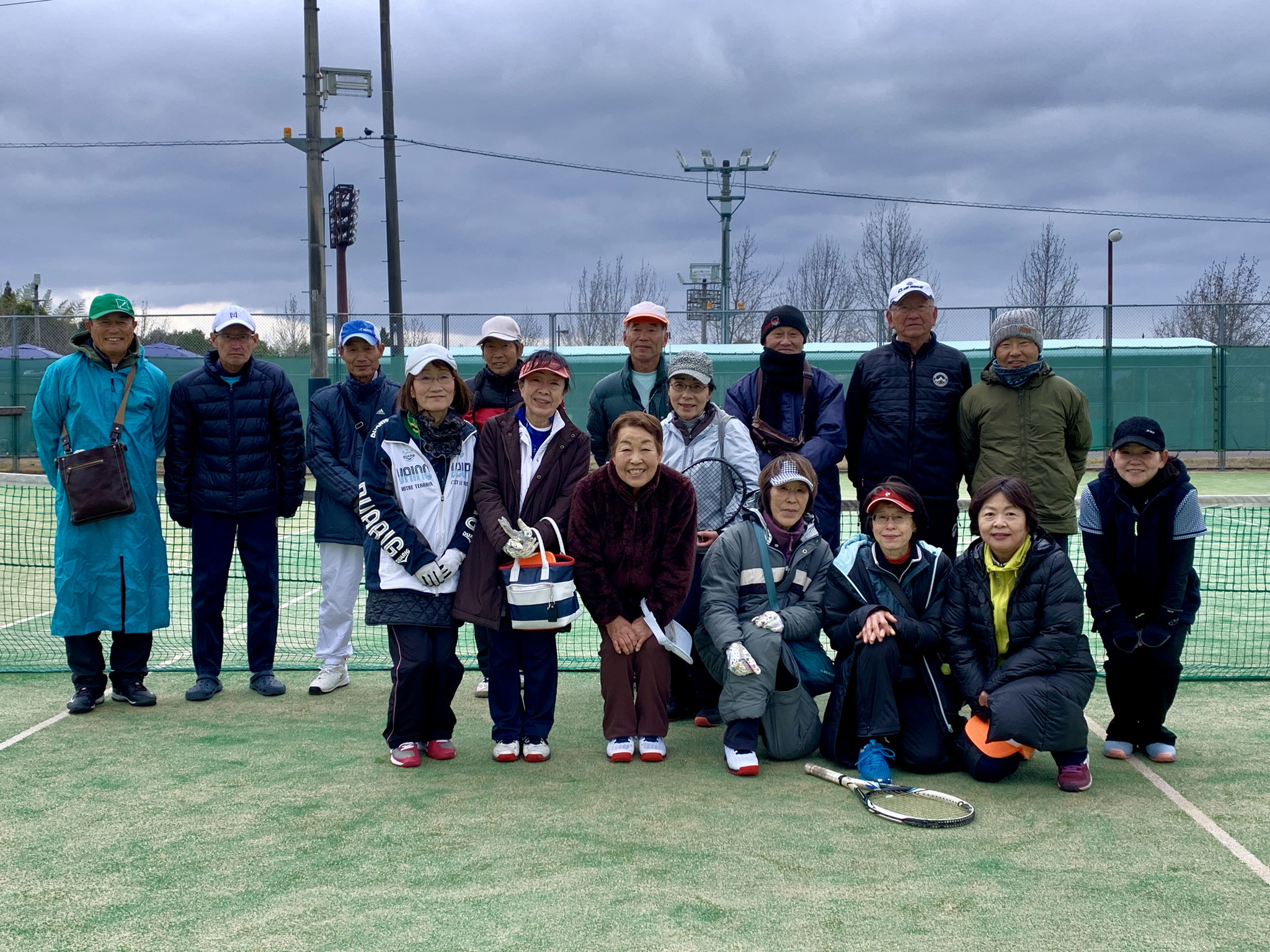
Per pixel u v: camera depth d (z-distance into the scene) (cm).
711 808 401
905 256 3359
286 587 943
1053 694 415
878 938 297
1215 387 1964
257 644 578
